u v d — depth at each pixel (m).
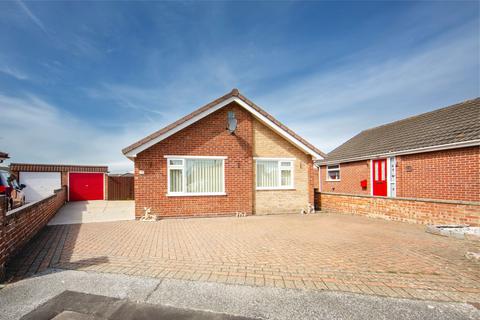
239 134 11.79
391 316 3.03
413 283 3.91
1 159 14.13
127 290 3.68
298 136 12.20
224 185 11.48
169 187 10.86
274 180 12.46
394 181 13.35
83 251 5.57
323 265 4.71
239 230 7.97
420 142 12.21
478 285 3.85
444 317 3.01
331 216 11.17
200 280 4.02
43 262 4.81
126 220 10.22
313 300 3.39
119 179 21.38
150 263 4.79
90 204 17.52
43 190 19.83
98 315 3.07
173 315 3.07
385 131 17.59
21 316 3.04
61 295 3.54
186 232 7.68
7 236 4.74
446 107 14.35
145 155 10.65
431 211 8.56
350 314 3.07
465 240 6.49
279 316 3.04
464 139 9.95
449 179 10.62
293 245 6.11
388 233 7.43
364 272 4.36
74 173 20.67
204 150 11.29
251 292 3.62
